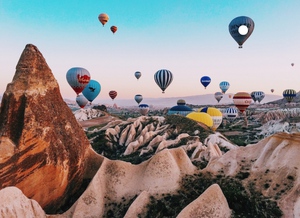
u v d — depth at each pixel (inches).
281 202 929.5
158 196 1040.8
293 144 1066.7
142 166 1152.2
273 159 1079.0
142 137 2731.3
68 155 1009.5
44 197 937.5
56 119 1017.5
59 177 960.9
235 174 1109.7
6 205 784.3
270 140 1148.5
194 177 1136.2
